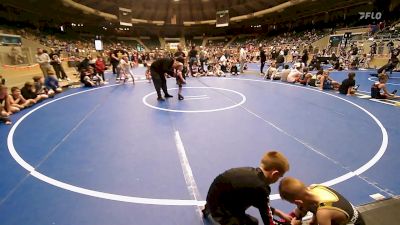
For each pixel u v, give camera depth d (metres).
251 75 16.27
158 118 6.75
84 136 5.50
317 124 6.06
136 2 41.00
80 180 3.72
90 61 14.09
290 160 4.23
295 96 9.34
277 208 3.08
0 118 6.45
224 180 2.27
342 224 2.15
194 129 5.84
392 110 7.19
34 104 8.55
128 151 4.70
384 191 3.35
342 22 33.66
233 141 5.09
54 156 4.52
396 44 18.98
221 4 42.97
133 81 13.23
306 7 35.09
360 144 4.85
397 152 4.48
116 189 3.48
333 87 10.55
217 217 2.37
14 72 14.81
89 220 2.89
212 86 11.83
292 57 27.27
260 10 41.84
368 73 16.06
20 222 2.86
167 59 8.69
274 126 5.96
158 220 2.88
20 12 33.12
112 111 7.55
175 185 3.56
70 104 8.55
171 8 44.88
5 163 4.28
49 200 3.26
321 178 3.67
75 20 42.91
